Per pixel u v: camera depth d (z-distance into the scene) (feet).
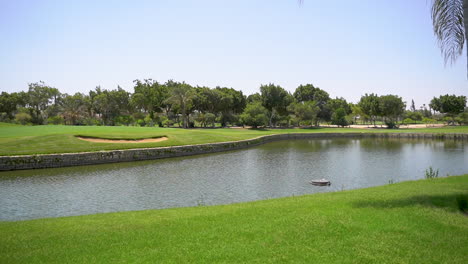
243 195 63.77
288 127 343.87
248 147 166.81
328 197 42.39
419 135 236.43
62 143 111.86
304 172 91.45
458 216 31.07
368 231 27.02
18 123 291.38
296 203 38.52
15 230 29.81
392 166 103.45
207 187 71.10
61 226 31.07
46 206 55.47
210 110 327.67
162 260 22.11
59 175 84.79
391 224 28.66
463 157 125.80
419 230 27.20
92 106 361.51
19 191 66.74
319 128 334.44
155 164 106.01
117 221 32.65
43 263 22.03
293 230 27.48
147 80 362.33
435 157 126.11
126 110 371.15
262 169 96.32
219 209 37.47
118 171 91.81
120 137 130.62
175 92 274.98
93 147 111.65
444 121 401.08
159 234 27.35
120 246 24.82
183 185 73.10
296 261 21.68
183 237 26.45
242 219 31.30
